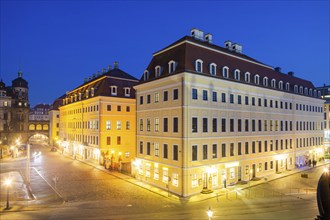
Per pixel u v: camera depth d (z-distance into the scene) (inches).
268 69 1867.6
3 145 3174.2
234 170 1456.7
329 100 2952.8
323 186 240.7
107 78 2294.5
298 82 2202.3
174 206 1040.8
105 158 2082.9
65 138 3134.8
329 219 207.8
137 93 1605.6
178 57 1323.8
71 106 2930.6
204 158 1298.0
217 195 1207.6
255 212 949.2
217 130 1368.1
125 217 887.1
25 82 3964.1
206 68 1334.9
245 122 1547.7
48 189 1323.8
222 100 1413.6
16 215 918.4
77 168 1959.9
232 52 1644.9
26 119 3779.5
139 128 1572.3
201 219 863.7
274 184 1460.4
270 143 1742.1
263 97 1699.1
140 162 1535.4
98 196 1192.2
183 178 1203.9
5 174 1739.7
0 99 3393.2
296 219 852.0
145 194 1232.8
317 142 2345.0
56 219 869.8
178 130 1248.2
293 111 2004.2
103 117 2178.9
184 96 1225.4
